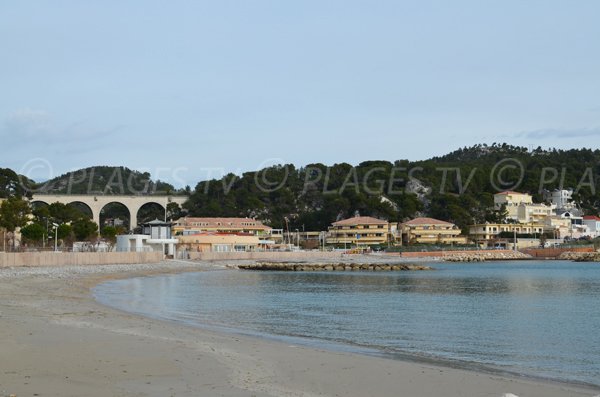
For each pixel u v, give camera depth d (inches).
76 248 4729.3
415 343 1134.4
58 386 645.3
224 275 3841.0
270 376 732.0
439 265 5949.8
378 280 3449.8
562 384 783.7
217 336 1066.1
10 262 2942.9
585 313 1705.2
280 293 2416.3
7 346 871.1
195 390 646.5
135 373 721.6
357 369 791.1
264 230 7544.3
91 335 992.9
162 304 1808.6
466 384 720.3
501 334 1272.1
